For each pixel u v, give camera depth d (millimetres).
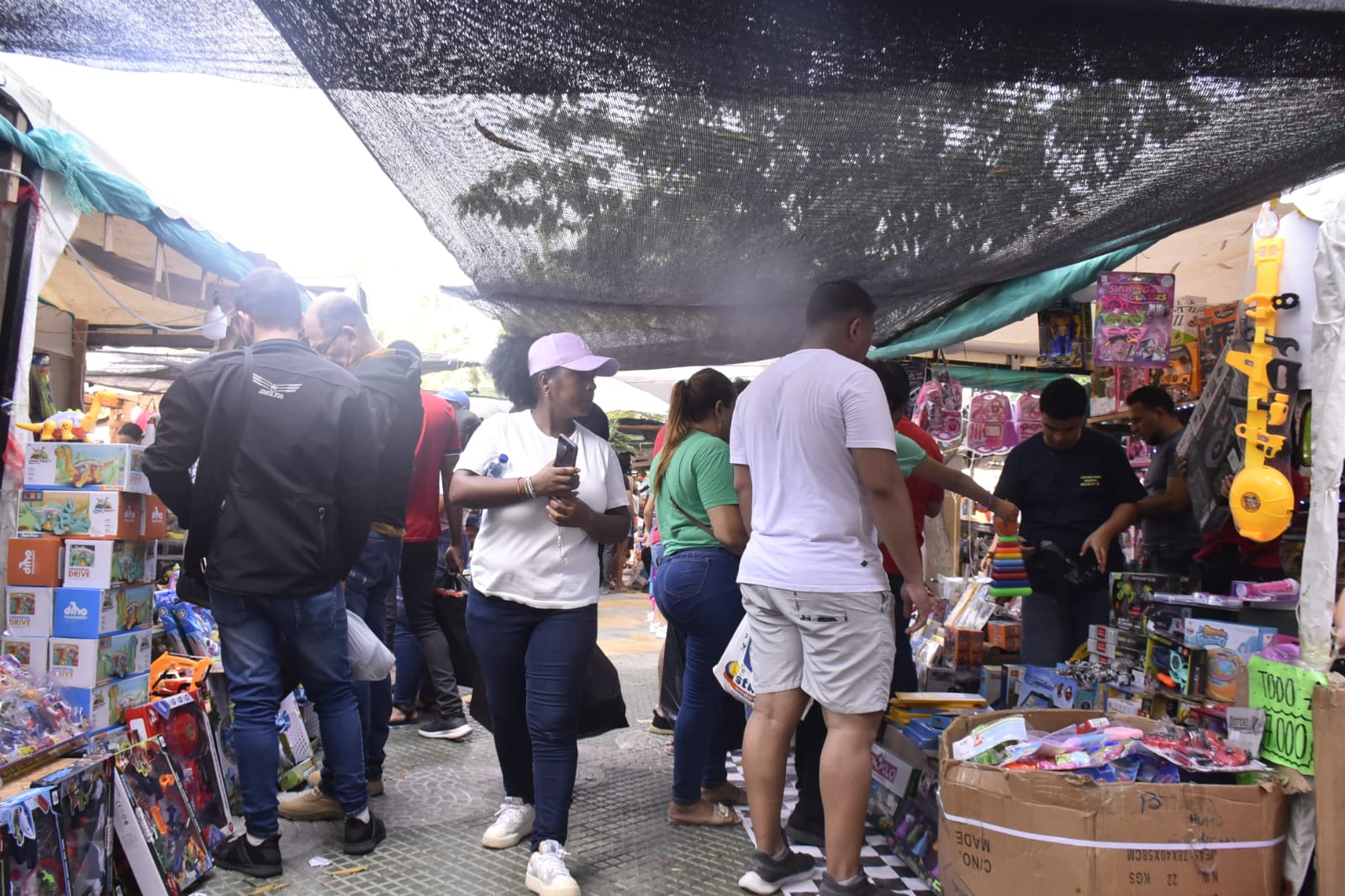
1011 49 2117
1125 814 2230
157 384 12328
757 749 2889
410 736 4918
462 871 3066
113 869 2672
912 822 3199
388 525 4059
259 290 3207
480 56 2107
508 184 2826
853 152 2588
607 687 3457
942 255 3395
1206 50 2123
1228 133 2445
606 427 4199
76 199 4180
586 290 4152
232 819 3463
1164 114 2381
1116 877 2207
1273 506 2531
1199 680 2703
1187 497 4051
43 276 3930
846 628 2672
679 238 3312
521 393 3604
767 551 2824
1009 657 4996
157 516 3334
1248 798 2256
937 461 3914
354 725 3260
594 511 3025
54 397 8047
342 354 3982
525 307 4629
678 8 1964
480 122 2416
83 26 2047
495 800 3822
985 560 6227
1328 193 2482
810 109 2363
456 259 3625
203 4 1979
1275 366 2582
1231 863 2232
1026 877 2283
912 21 2023
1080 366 5398
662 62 2139
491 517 3064
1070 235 3172
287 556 2975
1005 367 7781
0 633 3109
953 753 2652
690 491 3459
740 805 3777
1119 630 3324
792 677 2857
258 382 3006
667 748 4723
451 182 2814
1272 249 2613
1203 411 3137
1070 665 3500
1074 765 2410
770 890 2885
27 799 2291
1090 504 4410
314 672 3166
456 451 5012
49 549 3025
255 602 3018
